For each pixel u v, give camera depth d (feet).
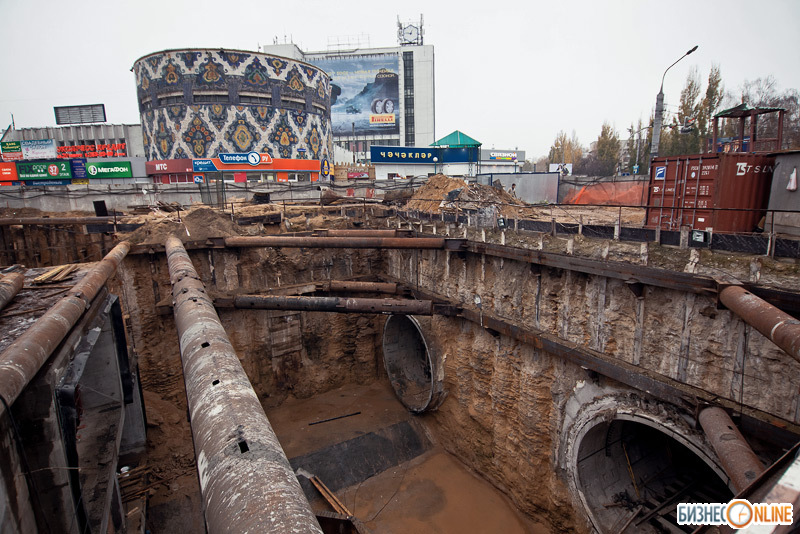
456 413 78.89
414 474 76.23
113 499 43.91
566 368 56.03
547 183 142.61
